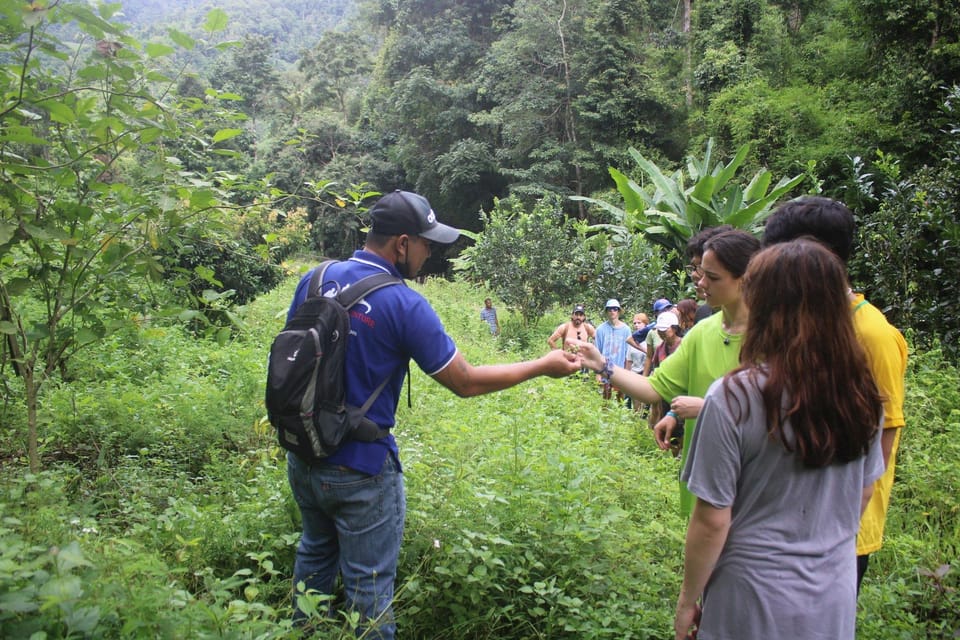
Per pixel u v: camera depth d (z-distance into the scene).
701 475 1.73
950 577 3.16
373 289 2.34
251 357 5.89
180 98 3.37
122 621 1.72
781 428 1.64
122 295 3.46
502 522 2.96
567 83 31.98
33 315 4.47
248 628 1.90
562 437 4.58
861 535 2.29
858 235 9.10
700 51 29.19
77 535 2.18
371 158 41.00
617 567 2.94
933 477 4.38
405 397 5.14
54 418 3.88
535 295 16.03
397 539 2.45
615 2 30.67
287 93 52.75
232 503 3.36
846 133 17.09
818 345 1.64
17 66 2.79
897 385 2.17
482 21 40.91
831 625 1.69
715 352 2.50
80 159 2.96
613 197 26.58
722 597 1.75
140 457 3.84
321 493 2.33
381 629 2.32
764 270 1.73
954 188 8.73
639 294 13.90
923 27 15.52
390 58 40.78
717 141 23.83
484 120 33.62
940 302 8.35
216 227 3.62
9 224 2.74
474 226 38.28
